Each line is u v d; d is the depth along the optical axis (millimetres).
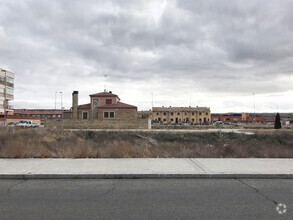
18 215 3891
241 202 4539
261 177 6402
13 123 45938
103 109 39812
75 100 41875
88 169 6797
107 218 3773
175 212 4031
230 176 6402
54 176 6227
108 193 5035
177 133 27938
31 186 5512
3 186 5508
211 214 3955
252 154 10266
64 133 23141
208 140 24719
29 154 8977
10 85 60031
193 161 8102
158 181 6012
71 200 4602
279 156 9750
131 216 3854
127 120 37031
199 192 5133
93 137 23672
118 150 9633
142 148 11211
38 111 89625
